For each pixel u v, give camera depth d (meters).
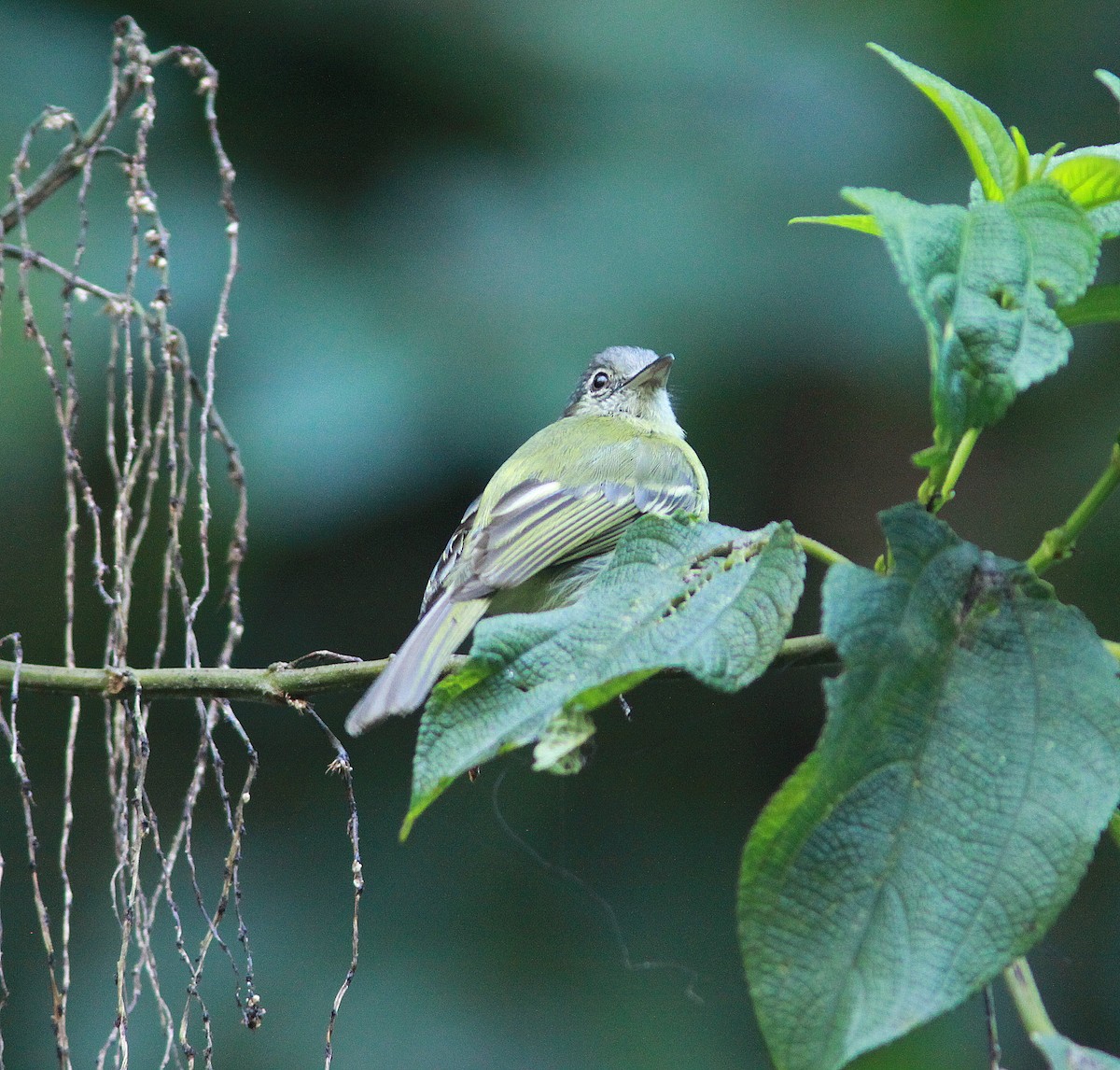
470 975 9.92
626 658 3.57
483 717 3.57
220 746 10.43
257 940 9.67
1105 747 3.18
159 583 10.09
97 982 9.41
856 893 3.04
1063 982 9.55
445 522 10.42
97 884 9.97
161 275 5.58
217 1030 9.18
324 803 10.45
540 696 3.57
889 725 3.19
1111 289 3.80
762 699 10.95
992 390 3.03
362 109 10.82
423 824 10.42
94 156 5.70
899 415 11.11
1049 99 11.23
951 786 3.14
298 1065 9.27
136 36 5.68
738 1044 9.77
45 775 10.23
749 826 10.66
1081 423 11.12
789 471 11.30
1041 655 3.30
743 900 3.03
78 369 9.28
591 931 10.19
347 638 10.46
